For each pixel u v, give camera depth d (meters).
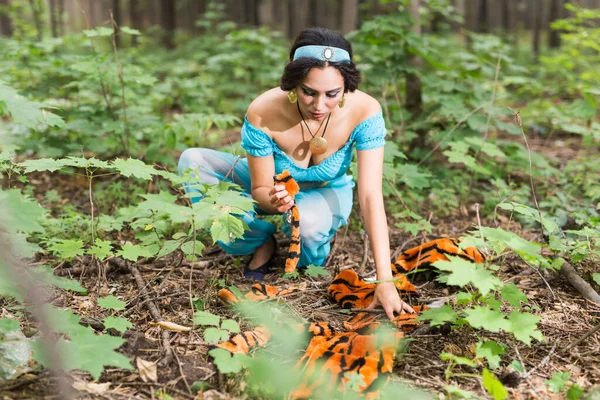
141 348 2.57
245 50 9.64
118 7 16.66
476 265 2.42
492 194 4.70
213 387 2.33
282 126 3.07
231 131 7.50
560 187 5.04
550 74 11.34
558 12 14.71
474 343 2.62
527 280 3.33
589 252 3.20
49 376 2.28
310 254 3.35
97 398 2.21
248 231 3.34
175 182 2.81
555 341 2.68
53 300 2.94
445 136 4.93
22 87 6.61
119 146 5.33
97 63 5.07
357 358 2.33
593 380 2.41
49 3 16.06
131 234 3.91
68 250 2.82
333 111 3.02
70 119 5.66
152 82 5.16
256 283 3.14
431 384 2.36
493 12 19.41
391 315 2.73
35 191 4.96
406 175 4.15
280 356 2.51
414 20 5.27
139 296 3.03
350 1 9.87
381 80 5.19
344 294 3.04
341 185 3.42
